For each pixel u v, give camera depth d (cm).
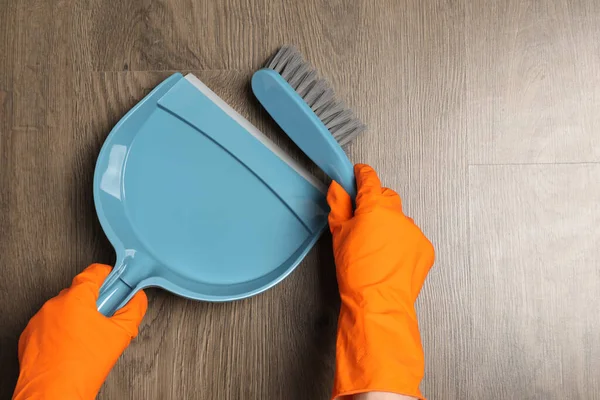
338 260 77
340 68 87
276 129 86
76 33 87
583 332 86
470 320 86
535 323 86
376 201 77
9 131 86
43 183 85
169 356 85
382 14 87
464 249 87
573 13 87
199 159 82
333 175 81
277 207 83
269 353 86
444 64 87
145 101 78
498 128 87
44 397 66
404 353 72
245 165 82
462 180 87
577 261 86
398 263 76
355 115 87
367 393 70
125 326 71
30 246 85
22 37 87
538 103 87
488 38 87
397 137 87
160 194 82
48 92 86
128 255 77
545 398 86
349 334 74
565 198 87
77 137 86
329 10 87
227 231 83
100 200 75
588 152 87
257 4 87
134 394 85
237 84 87
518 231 87
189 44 87
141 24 87
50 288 85
